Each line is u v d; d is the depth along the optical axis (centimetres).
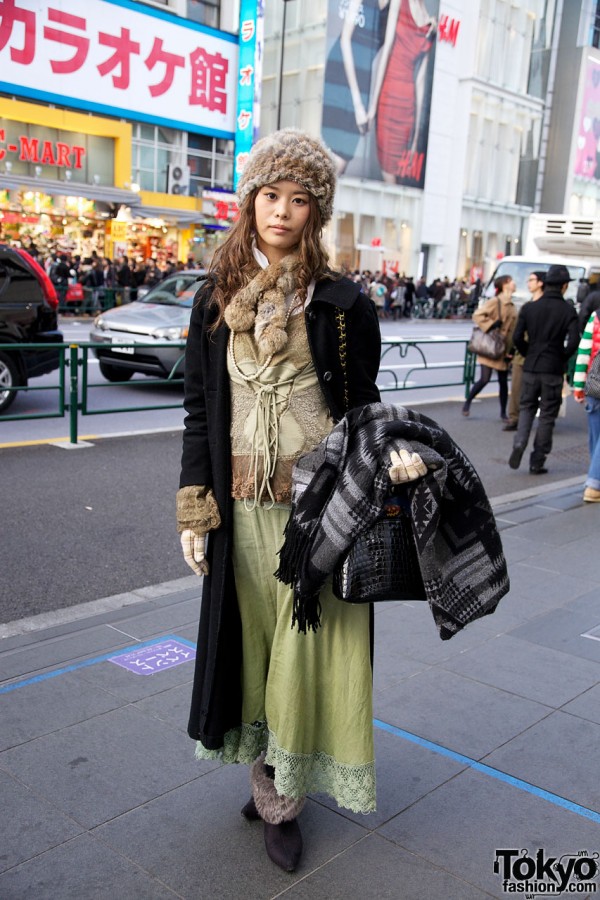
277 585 218
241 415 211
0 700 302
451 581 197
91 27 2433
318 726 223
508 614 403
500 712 309
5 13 2239
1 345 709
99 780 258
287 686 216
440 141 3934
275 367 206
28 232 2364
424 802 255
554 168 4694
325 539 192
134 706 303
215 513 213
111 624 377
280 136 209
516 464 739
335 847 234
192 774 264
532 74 4481
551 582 449
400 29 3553
